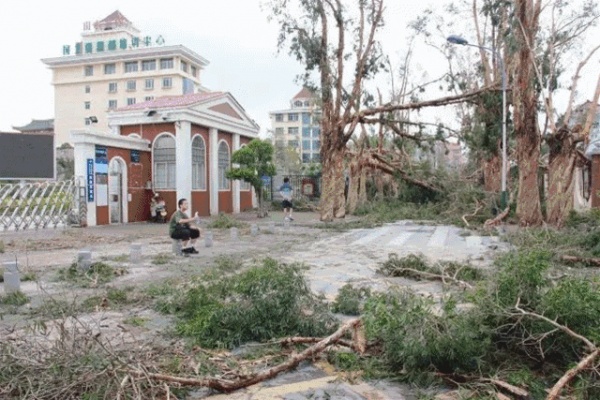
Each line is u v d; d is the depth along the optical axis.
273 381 4.13
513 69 18.23
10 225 17.28
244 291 5.23
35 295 7.24
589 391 3.51
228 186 27.97
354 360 4.41
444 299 4.85
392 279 8.42
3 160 20.28
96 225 19.47
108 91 69.94
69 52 74.75
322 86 20.61
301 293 5.31
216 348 4.82
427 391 3.84
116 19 75.50
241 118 28.83
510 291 4.37
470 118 24.78
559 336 4.09
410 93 22.69
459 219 19.89
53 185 18.48
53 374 3.54
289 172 38.69
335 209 21.80
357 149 25.80
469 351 4.02
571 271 6.15
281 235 16.19
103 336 5.11
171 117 22.33
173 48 67.19
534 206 16.84
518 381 3.75
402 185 25.73
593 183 20.73
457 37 19.66
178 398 3.76
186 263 10.30
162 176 23.00
